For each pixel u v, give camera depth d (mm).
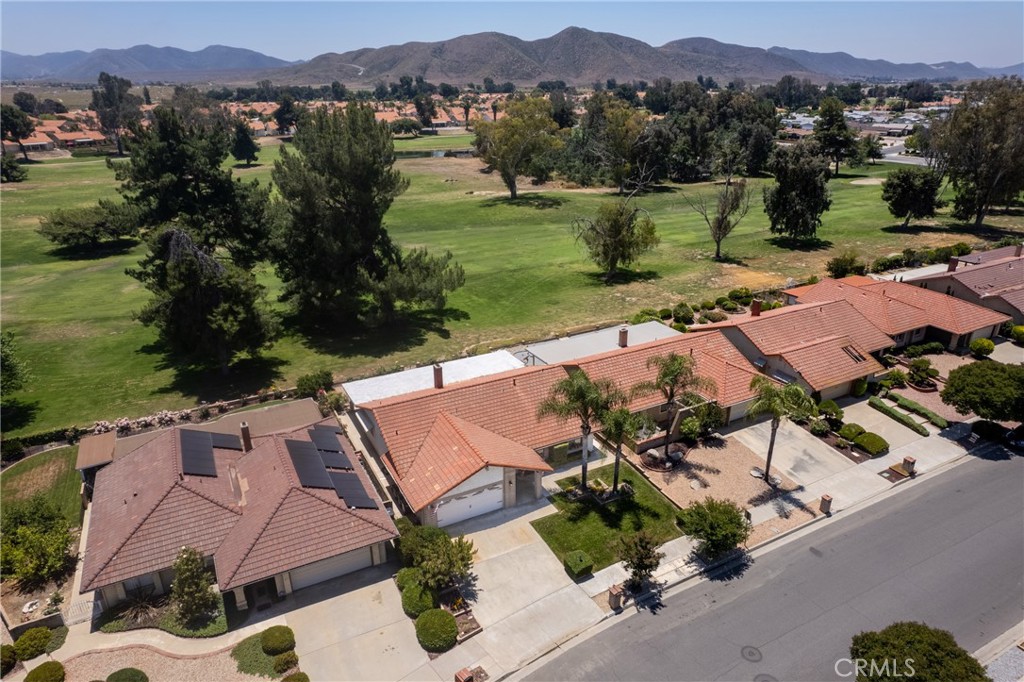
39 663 26203
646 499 35812
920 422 43156
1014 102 84750
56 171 159625
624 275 78312
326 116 57781
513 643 26766
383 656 26203
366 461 39094
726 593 29312
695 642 26688
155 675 25375
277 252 58594
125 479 33531
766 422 43500
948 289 61375
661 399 42562
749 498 35781
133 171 63500
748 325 48375
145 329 61719
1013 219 102250
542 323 63188
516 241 95750
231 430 39875
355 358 55219
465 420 37656
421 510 32688
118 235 93688
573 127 180750
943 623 27469
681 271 79562
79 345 58094
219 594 28797
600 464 39344
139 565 28375
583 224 99250
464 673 24797
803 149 86500
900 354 54062
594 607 28578
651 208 117750
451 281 59094
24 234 99188
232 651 26406
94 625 27984
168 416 44438
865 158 151750
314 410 42625
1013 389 38688
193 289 46312
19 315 65500
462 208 118625
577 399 33688
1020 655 25797
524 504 35562
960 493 35938
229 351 50062
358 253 57844
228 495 32125
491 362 47125
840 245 89688
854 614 27953
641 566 28703
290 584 29312
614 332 53312
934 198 94062
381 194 57875
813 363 45312
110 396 48781
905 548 31812
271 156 190375
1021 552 31359
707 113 177875
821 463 38938
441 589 29328
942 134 93438
